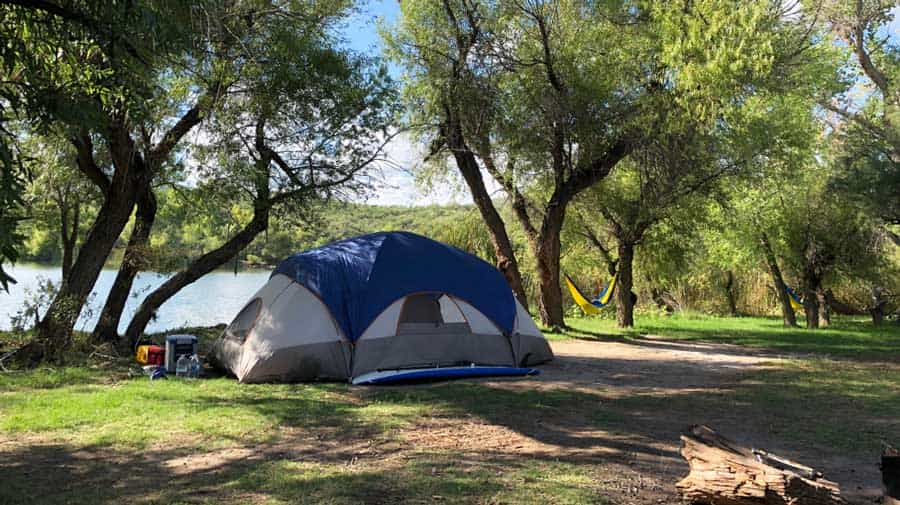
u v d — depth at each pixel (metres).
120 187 13.30
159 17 7.11
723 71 15.41
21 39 6.83
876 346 18.11
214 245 18.55
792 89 18.19
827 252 25.14
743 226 25.28
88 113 6.86
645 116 16.78
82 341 13.07
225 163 13.64
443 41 18.45
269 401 9.23
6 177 5.32
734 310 33.31
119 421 7.93
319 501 5.34
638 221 20.30
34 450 6.75
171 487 5.67
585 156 18.55
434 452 6.86
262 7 13.32
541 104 17.50
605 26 18.20
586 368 13.08
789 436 7.80
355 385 10.58
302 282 11.52
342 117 14.09
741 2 15.91
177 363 11.38
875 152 18.53
